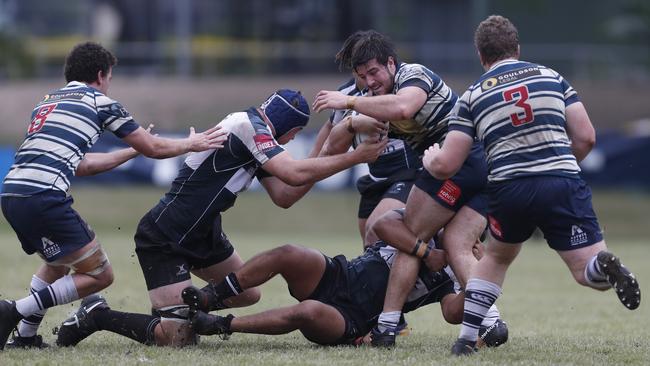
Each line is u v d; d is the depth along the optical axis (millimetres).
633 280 19156
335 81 110562
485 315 21641
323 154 23594
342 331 22906
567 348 23375
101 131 22797
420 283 24125
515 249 21031
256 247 59156
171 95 103438
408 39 122875
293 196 23875
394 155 27203
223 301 23156
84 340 24422
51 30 133375
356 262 23781
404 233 23172
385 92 23547
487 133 20750
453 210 23406
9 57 116625
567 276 49594
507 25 21594
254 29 121500
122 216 78312
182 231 22797
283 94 23578
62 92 22938
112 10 122875
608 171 81812
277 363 20172
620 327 29750
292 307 22516
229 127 22719
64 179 22062
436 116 23594
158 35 121375
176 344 22703
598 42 129875
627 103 106312
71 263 22188
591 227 20312
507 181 20375
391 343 23016
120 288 38562
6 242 61938
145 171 86375
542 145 20391
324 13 121500
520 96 20562
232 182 22875
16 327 22641
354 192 88438
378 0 121500
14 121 97438
